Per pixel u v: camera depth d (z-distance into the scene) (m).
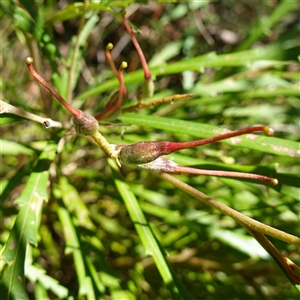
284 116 0.18
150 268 0.14
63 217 0.11
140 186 0.14
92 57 0.24
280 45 0.17
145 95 0.09
